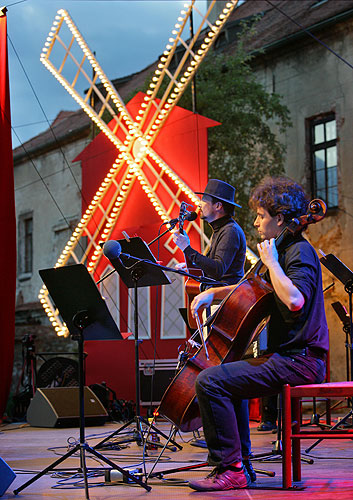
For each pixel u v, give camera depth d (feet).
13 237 23.88
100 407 21.99
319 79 38.11
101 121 28.04
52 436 18.94
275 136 39.42
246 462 10.66
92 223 28.66
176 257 25.76
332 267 17.62
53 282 10.77
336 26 37.01
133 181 27.30
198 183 25.52
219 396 9.78
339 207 36.50
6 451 15.71
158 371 23.25
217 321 10.38
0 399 23.44
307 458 13.15
